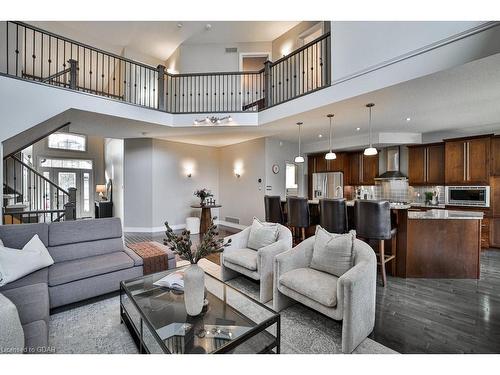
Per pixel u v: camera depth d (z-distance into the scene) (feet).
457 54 7.92
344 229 11.80
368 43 10.27
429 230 10.73
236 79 21.59
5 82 10.70
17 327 4.13
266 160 20.95
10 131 10.83
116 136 20.67
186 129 17.87
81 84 24.76
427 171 18.60
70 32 19.24
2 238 7.95
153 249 10.44
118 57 14.98
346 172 22.93
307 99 13.20
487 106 12.41
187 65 22.06
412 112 13.47
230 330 5.22
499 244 15.40
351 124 16.38
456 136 17.66
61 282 7.45
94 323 7.09
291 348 5.98
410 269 10.78
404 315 7.59
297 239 15.48
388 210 9.97
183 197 23.48
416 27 8.84
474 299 8.66
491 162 15.66
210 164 25.35
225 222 24.91
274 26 19.76
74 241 9.23
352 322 5.71
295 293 7.03
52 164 29.37
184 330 5.26
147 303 6.19
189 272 5.70
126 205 21.91
